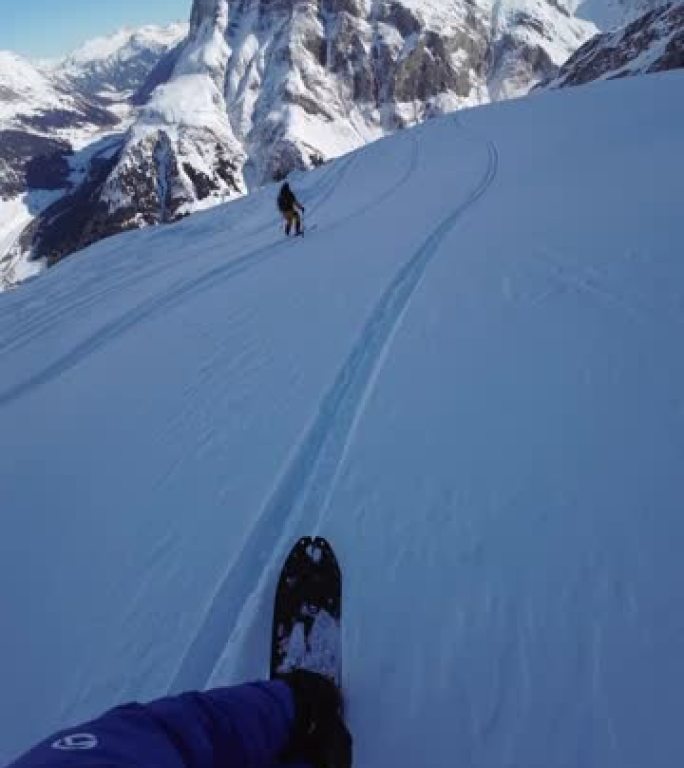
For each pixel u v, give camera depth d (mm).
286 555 3371
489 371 4910
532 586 2850
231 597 3184
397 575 3033
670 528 3055
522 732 2229
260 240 14227
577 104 25938
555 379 4582
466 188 14055
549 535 3135
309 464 4215
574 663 2455
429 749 2219
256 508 3850
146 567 3508
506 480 3607
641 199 9164
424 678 2488
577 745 2152
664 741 2127
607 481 3455
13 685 2844
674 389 4168
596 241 7602
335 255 10305
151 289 10867
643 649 2469
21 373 7602
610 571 2859
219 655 2854
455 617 2754
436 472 3787
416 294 7070
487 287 6785
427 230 10406
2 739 2576
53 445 5305
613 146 15242
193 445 4797
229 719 1620
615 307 5582
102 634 3072
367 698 2432
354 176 22672
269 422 4914
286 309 7801
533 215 9695
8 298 12695
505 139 21875
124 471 4617
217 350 6867
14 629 3191
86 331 8992
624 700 2283
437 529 3305
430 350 5480
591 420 4020
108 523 3973
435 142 25719
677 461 3512
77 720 2625
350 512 3553
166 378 6352
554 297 6121
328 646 2623
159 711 1463
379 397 4816
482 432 4121
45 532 4012
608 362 4664
